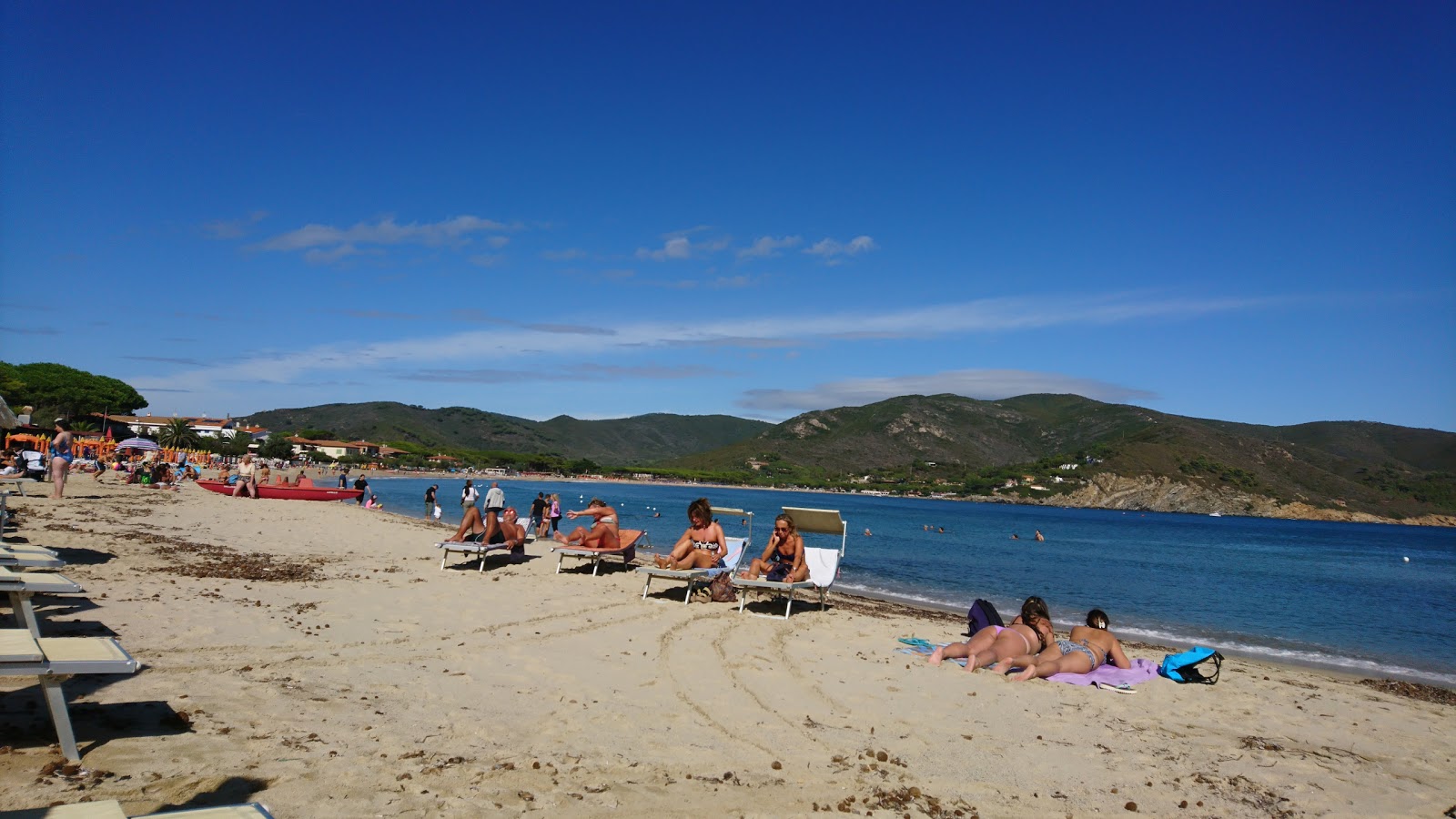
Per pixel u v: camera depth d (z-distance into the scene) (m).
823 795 4.40
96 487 25.94
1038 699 7.15
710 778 4.51
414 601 9.37
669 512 59.91
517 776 4.23
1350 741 6.71
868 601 15.20
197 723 4.49
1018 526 73.50
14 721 4.22
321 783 3.85
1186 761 5.70
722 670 7.17
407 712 5.17
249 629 7.04
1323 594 24.67
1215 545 56.41
